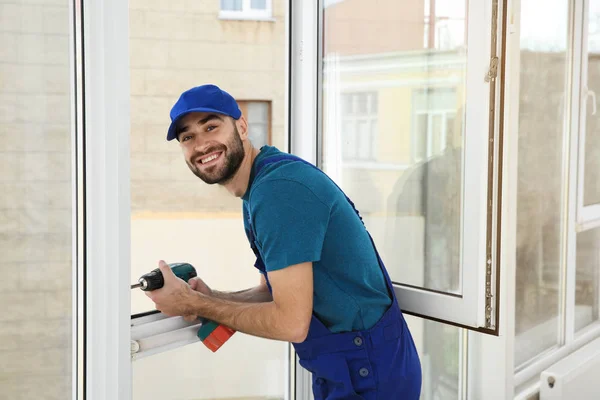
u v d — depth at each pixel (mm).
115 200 1371
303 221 1392
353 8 1938
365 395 1561
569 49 2789
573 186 2852
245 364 3178
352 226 1498
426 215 1815
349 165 1992
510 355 2375
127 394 1426
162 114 4754
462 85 1700
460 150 1719
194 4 5176
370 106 1920
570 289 2924
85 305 1387
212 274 4301
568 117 2820
